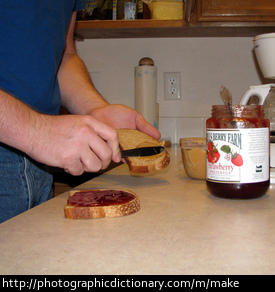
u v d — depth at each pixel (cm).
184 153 89
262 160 63
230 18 147
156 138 100
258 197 65
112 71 182
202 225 50
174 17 156
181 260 38
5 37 80
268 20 146
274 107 95
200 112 180
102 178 93
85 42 182
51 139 63
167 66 180
